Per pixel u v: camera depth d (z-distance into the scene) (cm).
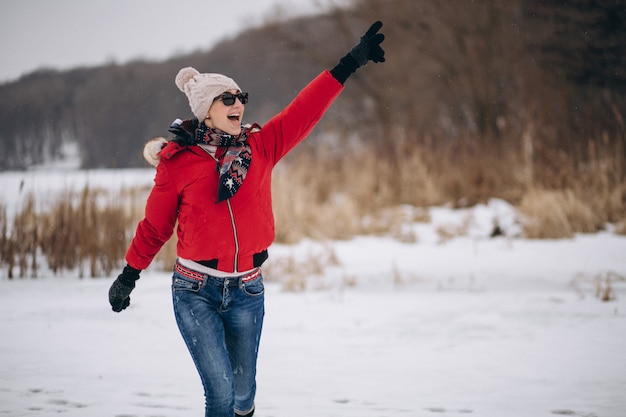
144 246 350
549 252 1151
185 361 557
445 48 2141
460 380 497
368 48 374
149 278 955
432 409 432
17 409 430
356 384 492
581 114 1652
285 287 884
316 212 1431
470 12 2036
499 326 667
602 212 1378
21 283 913
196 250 337
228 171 334
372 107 2383
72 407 436
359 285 916
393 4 2302
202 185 336
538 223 1332
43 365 540
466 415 418
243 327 348
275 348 604
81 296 830
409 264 1072
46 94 4288
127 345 609
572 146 1586
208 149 340
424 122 2189
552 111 1661
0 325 679
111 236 1000
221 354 336
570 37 1652
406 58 2275
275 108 3306
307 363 554
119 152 4066
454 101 2142
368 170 1702
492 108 1964
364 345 612
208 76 348
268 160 354
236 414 367
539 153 1602
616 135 1520
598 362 533
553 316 699
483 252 1178
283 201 1382
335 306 782
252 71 3369
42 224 1073
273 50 2886
